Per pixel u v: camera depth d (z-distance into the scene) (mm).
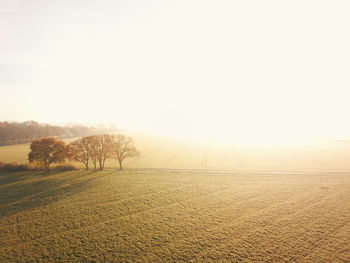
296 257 20453
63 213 30234
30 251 21500
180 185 43438
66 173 53531
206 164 67125
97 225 26859
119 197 36531
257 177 49844
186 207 32375
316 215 29219
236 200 35125
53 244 22750
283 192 38781
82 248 22078
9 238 23781
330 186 41906
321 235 24172
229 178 48969
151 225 26875
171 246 22422
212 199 35625
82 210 31250
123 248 22078
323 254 20844
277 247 22078
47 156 54406
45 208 31859
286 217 28766
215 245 22578
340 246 22062
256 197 36438
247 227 26250
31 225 26766
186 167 62594
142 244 22781
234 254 21031
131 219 28500
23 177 49000
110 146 59094
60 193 38281
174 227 26375
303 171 55969
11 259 20234
